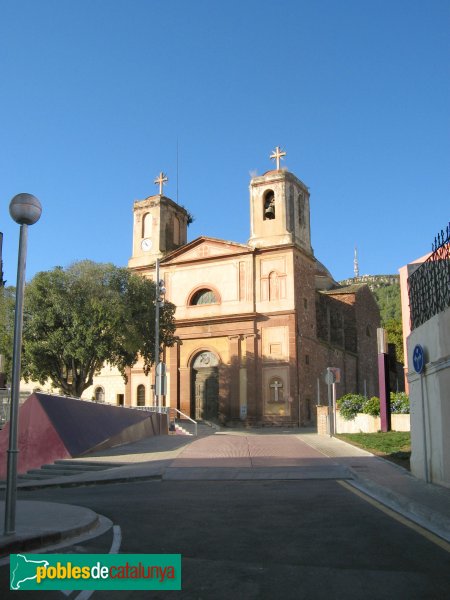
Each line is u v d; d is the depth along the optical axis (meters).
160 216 50.03
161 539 8.16
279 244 44.66
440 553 7.05
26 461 19.28
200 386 45.91
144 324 36.97
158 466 17.69
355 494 11.89
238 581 6.11
